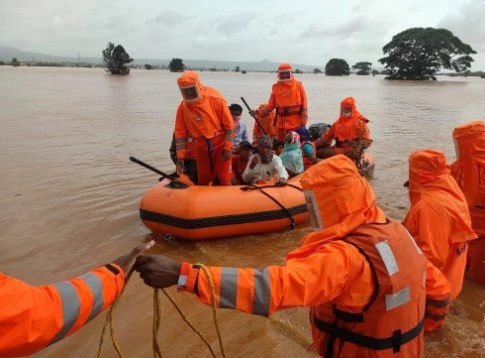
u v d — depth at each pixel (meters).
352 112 7.75
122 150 10.30
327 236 2.03
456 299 3.96
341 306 1.99
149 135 12.57
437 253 3.02
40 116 16.23
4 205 6.25
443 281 2.94
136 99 25.78
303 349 3.27
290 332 3.46
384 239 1.96
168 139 11.97
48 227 5.53
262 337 3.40
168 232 5.20
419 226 3.08
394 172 8.46
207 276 1.84
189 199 5.13
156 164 8.95
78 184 7.32
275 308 1.83
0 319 1.48
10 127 13.32
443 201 3.09
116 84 43.41
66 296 1.64
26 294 1.56
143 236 5.36
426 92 38.31
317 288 1.83
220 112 5.76
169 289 4.02
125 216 5.96
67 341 3.36
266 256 4.89
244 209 5.26
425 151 3.29
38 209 6.13
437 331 3.48
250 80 65.00
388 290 1.90
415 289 2.01
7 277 1.60
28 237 5.22
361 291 1.90
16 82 40.12
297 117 8.46
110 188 7.15
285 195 5.55
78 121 15.16
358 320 1.98
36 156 9.36
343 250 1.91
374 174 8.29
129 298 3.88
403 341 2.01
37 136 11.87
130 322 3.57
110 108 20.05
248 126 14.72
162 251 4.99
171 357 3.19
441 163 3.21
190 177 6.36
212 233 5.17
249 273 1.86
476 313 3.75
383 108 23.14
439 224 3.04
